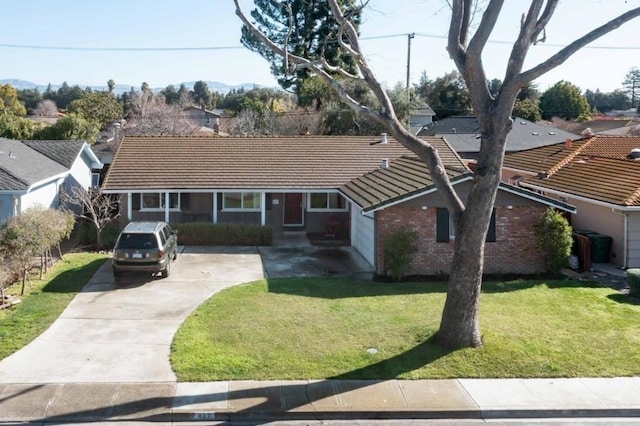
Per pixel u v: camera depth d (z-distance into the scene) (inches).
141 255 685.9
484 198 445.4
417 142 463.5
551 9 423.2
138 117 2245.3
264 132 2010.3
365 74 463.8
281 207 1068.5
